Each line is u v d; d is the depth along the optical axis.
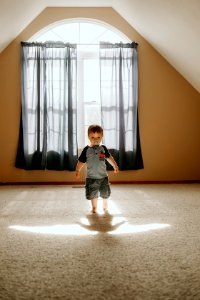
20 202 3.34
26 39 4.68
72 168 4.63
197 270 1.52
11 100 4.69
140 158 4.75
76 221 2.53
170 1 3.23
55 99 4.66
